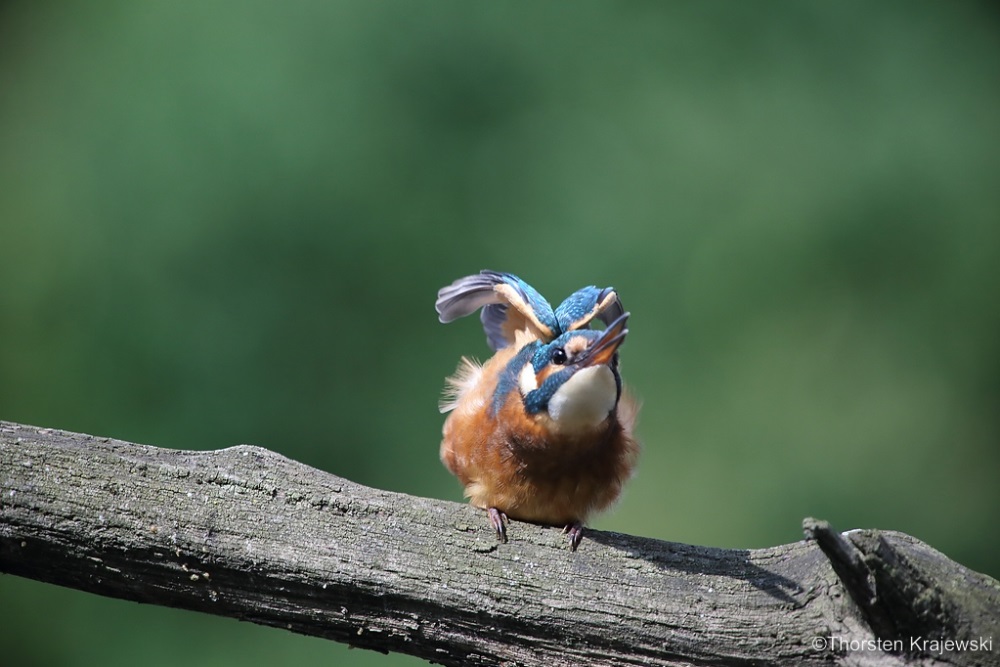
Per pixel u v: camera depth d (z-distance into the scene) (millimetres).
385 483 18516
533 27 21125
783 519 20078
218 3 19109
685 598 7789
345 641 7957
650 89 21203
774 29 21906
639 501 20094
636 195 20719
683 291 20703
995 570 20234
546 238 20031
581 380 8328
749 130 21141
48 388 18328
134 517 7555
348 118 19203
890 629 7270
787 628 7582
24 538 7453
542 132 20594
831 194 21328
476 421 8906
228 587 7715
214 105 18719
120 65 19141
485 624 7777
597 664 7770
